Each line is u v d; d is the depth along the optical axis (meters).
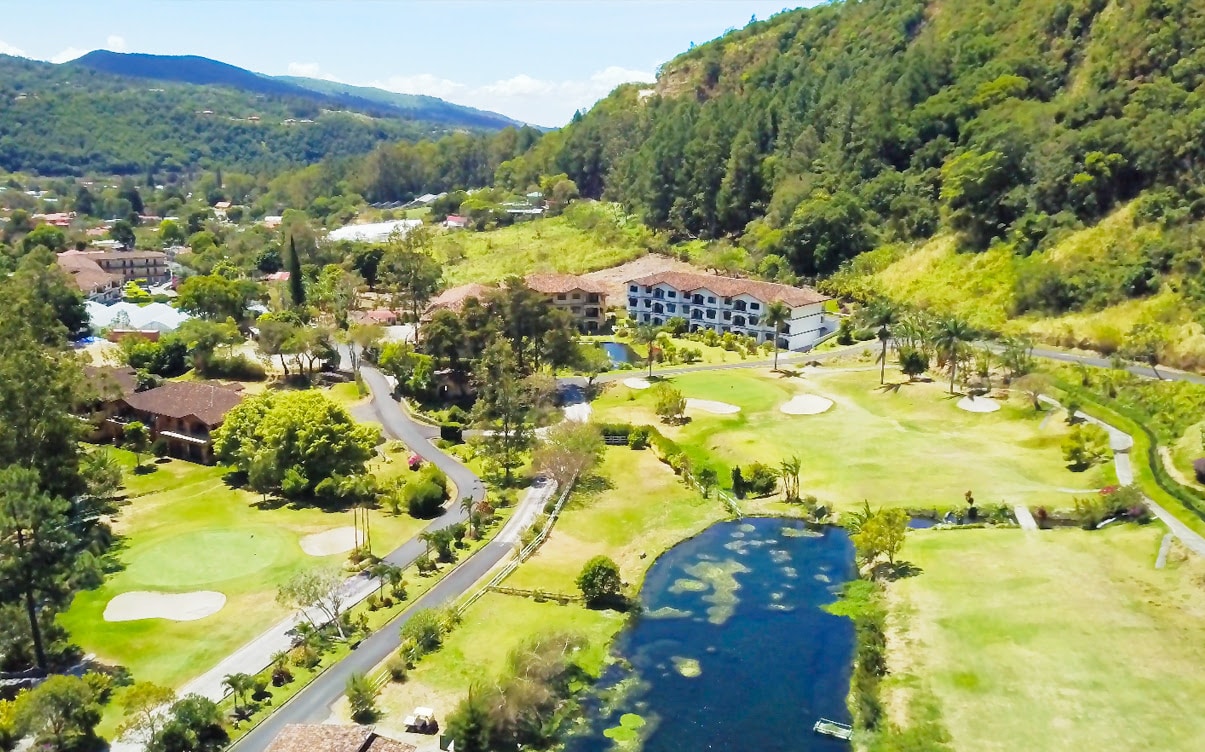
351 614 69.00
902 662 62.44
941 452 99.81
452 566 77.31
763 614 70.75
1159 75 160.88
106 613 69.19
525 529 84.81
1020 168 160.38
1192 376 109.25
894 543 74.56
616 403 122.44
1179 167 141.88
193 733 52.47
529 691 56.38
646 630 68.56
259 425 95.50
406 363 130.75
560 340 124.94
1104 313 128.75
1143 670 58.53
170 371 139.25
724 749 54.59
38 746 51.38
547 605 71.38
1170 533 74.75
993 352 124.69
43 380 79.31
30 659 62.31
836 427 109.62
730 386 127.12
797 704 59.12
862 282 170.38
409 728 55.41
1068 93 178.12
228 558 78.62
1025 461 95.81
